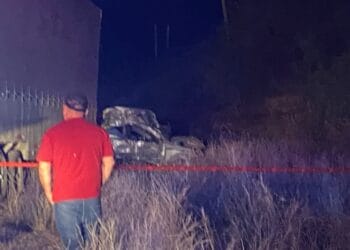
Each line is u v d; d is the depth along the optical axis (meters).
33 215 8.68
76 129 6.21
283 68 20.08
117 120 15.45
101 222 6.31
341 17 18.70
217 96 22.25
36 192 8.89
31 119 12.02
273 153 11.53
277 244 7.09
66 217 6.16
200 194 8.62
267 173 8.95
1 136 11.03
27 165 8.19
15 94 11.47
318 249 7.29
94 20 16.12
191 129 20.08
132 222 6.68
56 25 13.48
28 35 12.03
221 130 18.70
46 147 6.15
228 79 21.75
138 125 15.19
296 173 8.87
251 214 7.64
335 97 16.02
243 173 8.95
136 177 8.95
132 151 14.07
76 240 6.20
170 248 6.42
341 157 11.22
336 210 7.82
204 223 7.21
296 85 18.36
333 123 15.56
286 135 16.09
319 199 8.26
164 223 6.73
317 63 18.30
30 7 12.12
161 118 22.48
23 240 7.93
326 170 8.66
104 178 6.39
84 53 15.37
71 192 6.13
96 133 6.27
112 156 6.37
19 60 11.65
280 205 8.05
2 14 11.07
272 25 20.84
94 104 16.08
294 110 17.19
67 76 14.12
